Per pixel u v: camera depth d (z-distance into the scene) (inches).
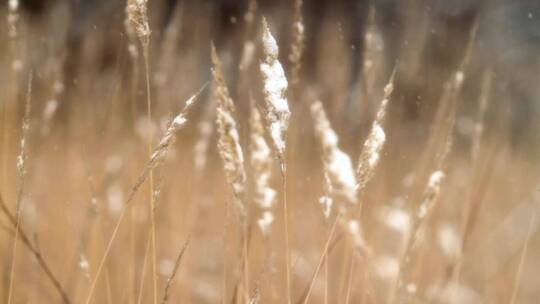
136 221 82.3
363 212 81.2
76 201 91.1
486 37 235.8
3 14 143.7
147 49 64.5
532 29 255.6
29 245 72.2
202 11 165.0
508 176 142.3
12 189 89.6
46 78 99.1
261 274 64.0
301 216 92.3
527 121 201.2
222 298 69.1
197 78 126.6
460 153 118.0
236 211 63.5
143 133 83.7
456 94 75.6
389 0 216.8
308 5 217.8
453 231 97.7
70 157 97.7
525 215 132.7
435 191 67.2
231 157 60.9
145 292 82.3
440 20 177.5
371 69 78.8
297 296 88.3
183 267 81.1
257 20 158.2
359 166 62.1
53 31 115.3
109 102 90.4
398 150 97.5
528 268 127.4
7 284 79.1
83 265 71.4
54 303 81.4
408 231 76.4
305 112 101.1
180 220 88.7
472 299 96.5
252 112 59.6
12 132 87.4
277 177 82.3
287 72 141.3
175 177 92.6
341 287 72.4
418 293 81.7
